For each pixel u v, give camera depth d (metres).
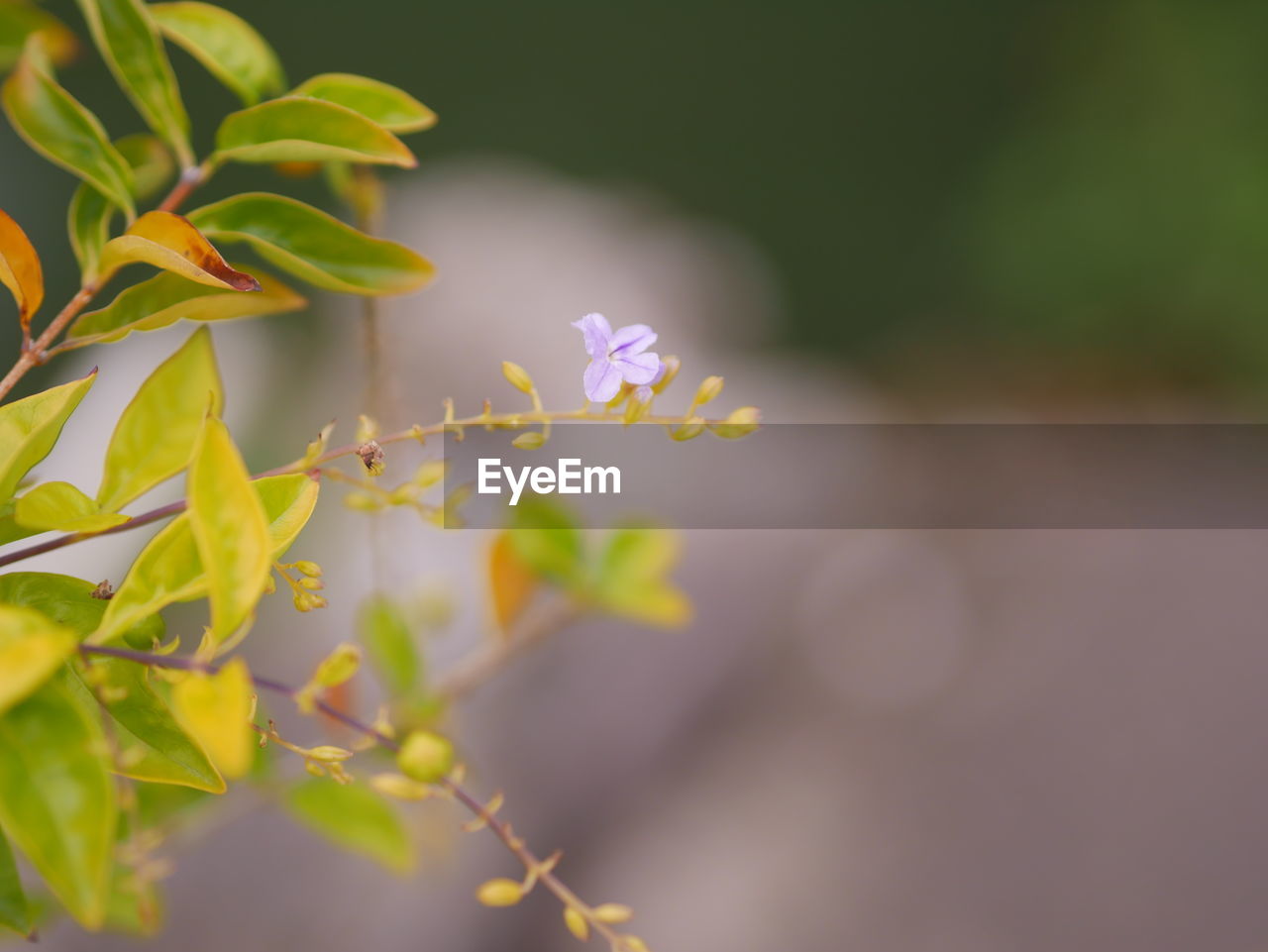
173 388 0.50
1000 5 3.96
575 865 1.09
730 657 1.17
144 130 2.68
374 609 0.56
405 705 0.57
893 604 1.22
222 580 0.45
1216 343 3.04
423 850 0.63
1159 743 1.12
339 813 0.56
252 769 0.56
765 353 2.36
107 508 0.49
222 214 0.49
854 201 3.86
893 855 1.06
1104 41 3.46
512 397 1.59
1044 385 3.04
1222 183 3.08
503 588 0.58
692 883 1.07
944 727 1.14
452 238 2.12
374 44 3.84
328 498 1.00
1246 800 1.08
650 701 1.14
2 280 0.47
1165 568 1.26
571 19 4.02
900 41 4.07
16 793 0.44
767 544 1.24
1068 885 1.05
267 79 0.51
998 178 3.56
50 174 2.31
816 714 1.16
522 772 1.10
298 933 0.94
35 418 0.47
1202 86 3.22
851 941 1.03
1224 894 1.03
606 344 0.49
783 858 1.07
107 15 0.49
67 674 0.46
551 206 2.40
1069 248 3.26
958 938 1.03
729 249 3.06
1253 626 1.20
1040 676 1.16
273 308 0.49
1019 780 1.10
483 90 3.90
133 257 0.48
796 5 4.13
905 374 3.24
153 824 0.55
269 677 0.92
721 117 4.00
